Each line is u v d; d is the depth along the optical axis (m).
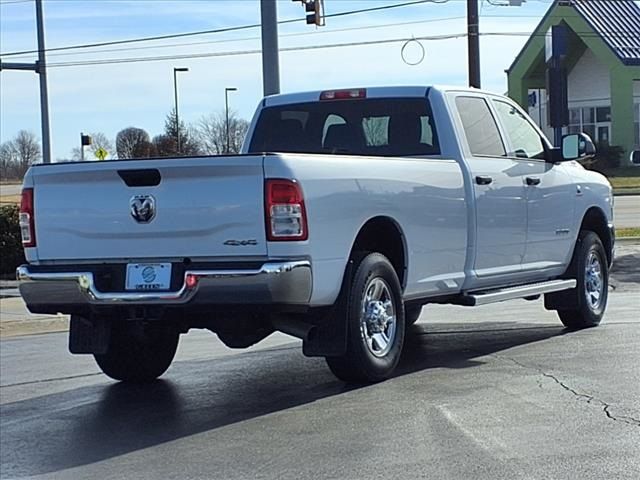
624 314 11.84
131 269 7.40
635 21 55.62
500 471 5.72
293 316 7.50
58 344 12.23
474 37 27.42
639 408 7.01
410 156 9.20
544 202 10.08
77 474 6.16
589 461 5.85
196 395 8.23
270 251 7.02
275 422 7.08
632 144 53.97
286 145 9.93
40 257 7.76
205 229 7.16
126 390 8.62
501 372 8.38
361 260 7.77
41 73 26.48
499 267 9.46
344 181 7.50
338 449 6.30
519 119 10.30
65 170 7.58
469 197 8.95
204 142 49.44
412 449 6.21
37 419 7.68
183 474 6.00
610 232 11.44
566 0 44.97
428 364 8.89
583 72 58.22
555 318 11.73
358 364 7.79
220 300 7.04
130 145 45.41
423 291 8.52
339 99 9.63
